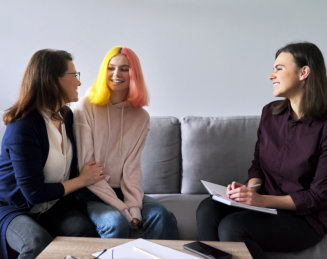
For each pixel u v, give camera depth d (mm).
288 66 1423
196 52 2291
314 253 1342
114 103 1715
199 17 2268
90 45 2271
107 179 1592
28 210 1350
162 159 1978
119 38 2275
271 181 1534
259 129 1656
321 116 1391
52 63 1381
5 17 2238
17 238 1221
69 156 1506
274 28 2271
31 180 1294
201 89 2316
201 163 1972
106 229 1331
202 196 1909
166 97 2322
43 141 1379
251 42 2283
